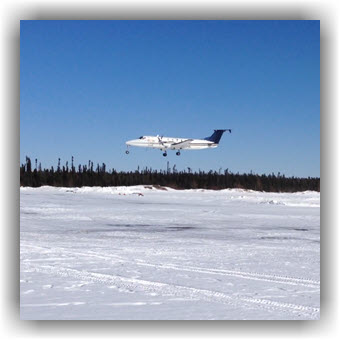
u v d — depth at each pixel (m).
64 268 16.44
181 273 15.56
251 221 40.22
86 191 110.00
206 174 173.75
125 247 22.75
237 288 13.19
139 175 171.00
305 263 18.00
